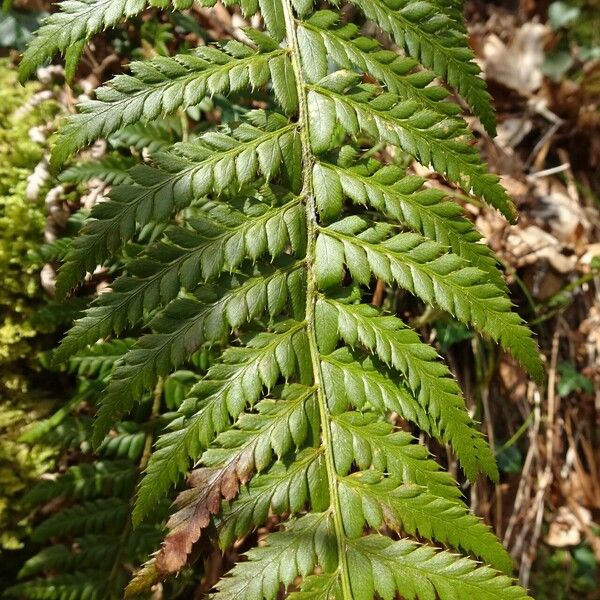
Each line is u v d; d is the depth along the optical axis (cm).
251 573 23
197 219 25
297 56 26
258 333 25
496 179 26
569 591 38
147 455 31
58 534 29
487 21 52
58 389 33
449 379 24
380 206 25
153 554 23
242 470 23
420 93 27
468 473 24
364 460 24
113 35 36
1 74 35
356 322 25
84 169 32
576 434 41
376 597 28
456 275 25
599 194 47
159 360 24
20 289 32
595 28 52
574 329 42
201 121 35
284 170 26
